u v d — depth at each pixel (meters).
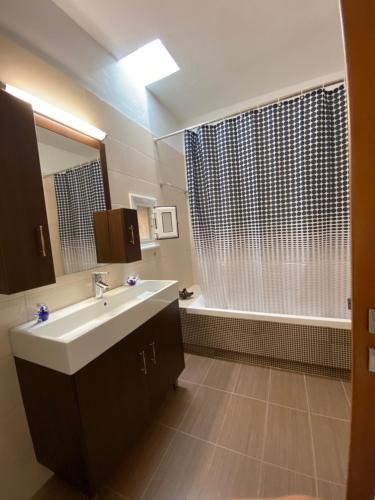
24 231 0.94
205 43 1.82
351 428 0.64
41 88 1.26
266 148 1.87
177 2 1.47
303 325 1.78
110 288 1.68
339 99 1.63
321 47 1.94
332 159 1.68
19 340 1.01
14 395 1.04
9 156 0.89
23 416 1.07
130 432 1.18
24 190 0.94
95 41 1.67
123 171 1.88
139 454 1.25
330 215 1.72
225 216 2.10
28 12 1.23
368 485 0.65
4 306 1.03
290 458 1.17
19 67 1.15
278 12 1.60
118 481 1.13
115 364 1.11
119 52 1.83
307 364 1.82
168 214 2.21
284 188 1.84
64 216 1.36
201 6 1.51
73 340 0.90
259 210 1.94
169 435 1.35
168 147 2.63
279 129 1.80
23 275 0.93
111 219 1.57
